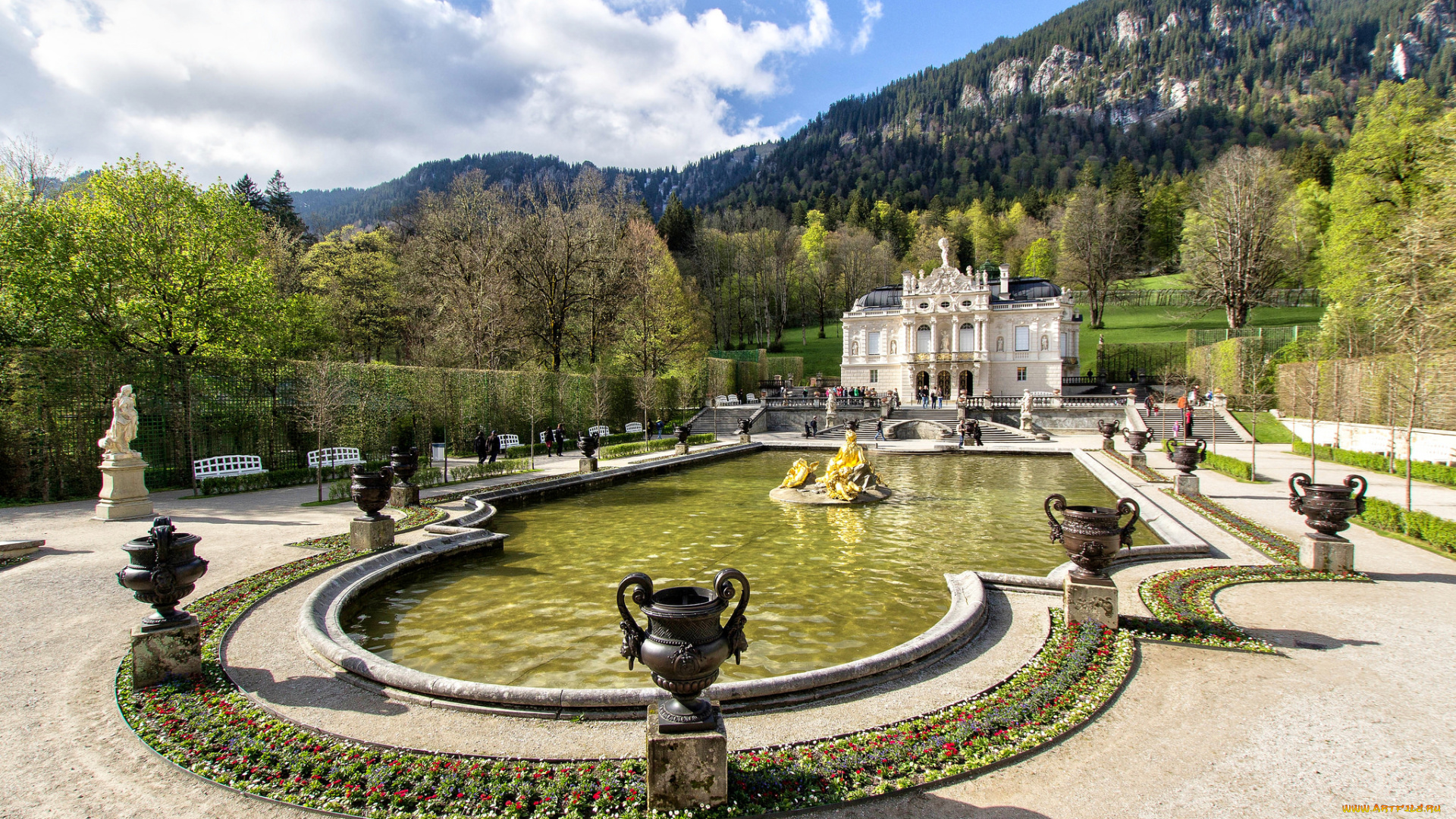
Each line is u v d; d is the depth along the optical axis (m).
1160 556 13.08
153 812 5.11
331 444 26.89
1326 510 11.72
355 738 6.25
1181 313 87.25
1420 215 23.22
